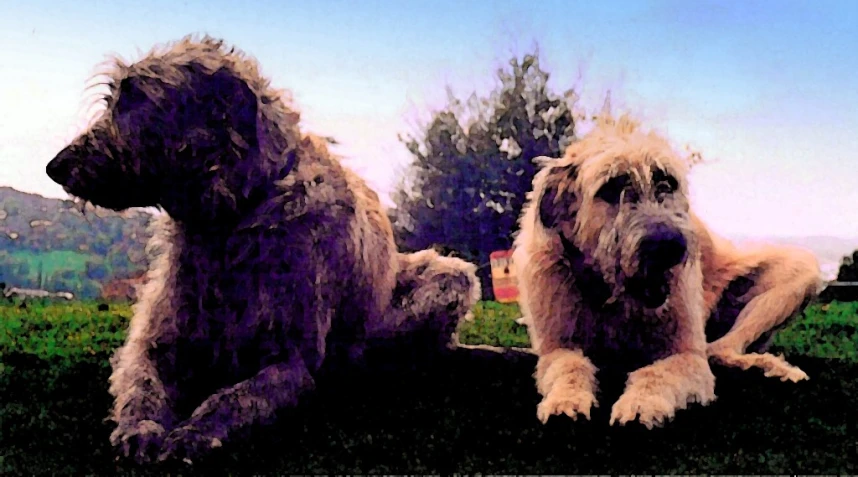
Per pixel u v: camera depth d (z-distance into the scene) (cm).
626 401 173
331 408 178
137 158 167
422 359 210
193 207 173
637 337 196
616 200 189
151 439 159
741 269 223
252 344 177
